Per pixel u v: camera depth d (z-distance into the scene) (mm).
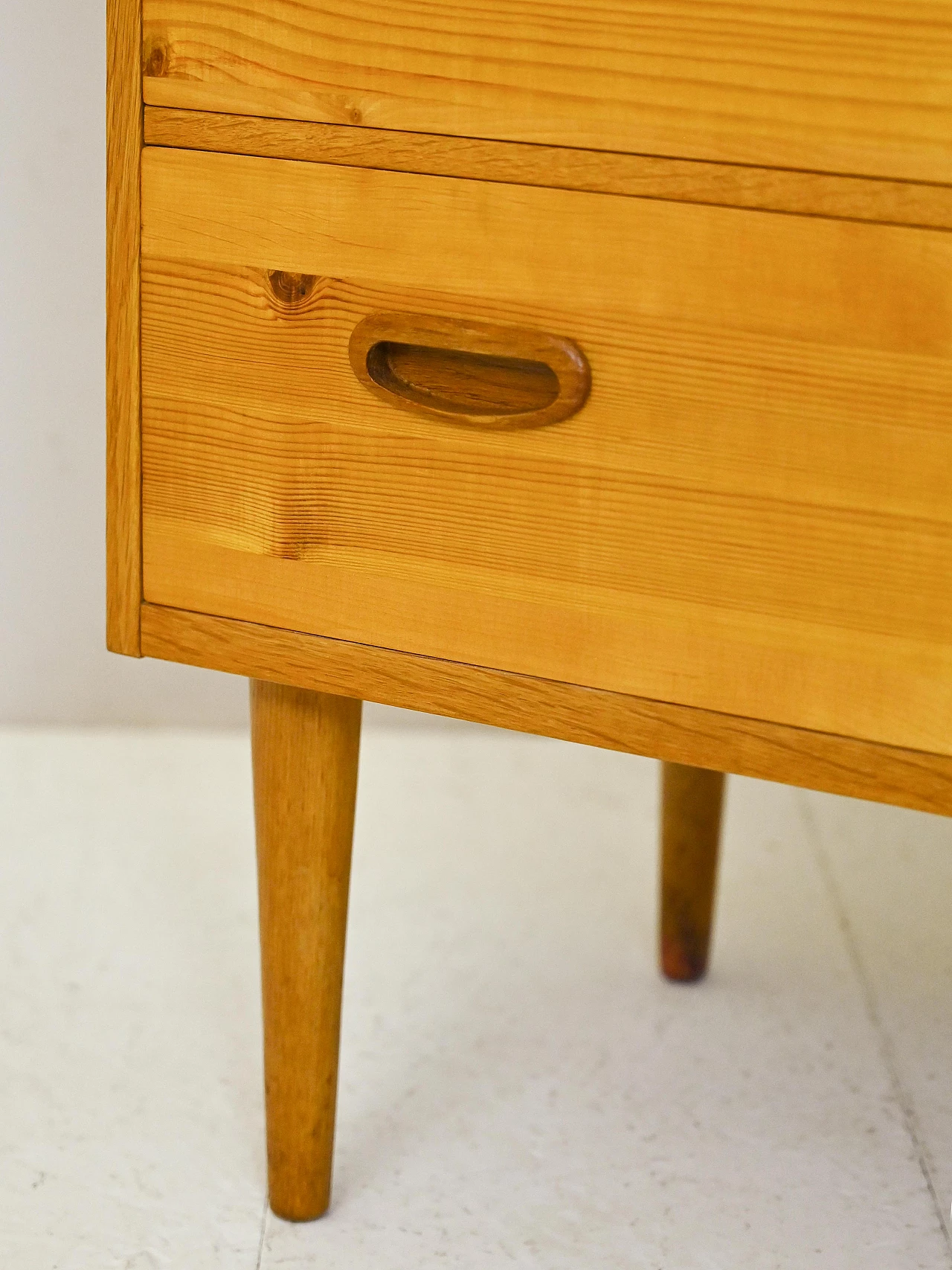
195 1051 892
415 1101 854
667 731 571
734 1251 742
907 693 532
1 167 1248
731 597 548
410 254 559
